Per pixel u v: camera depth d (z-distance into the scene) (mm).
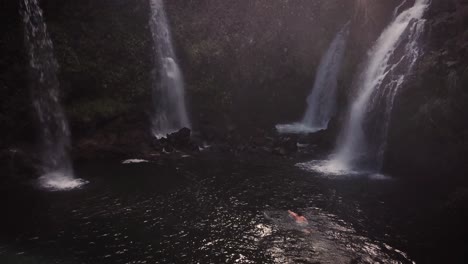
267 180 29188
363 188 27812
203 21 42969
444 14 31734
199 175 29891
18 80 31062
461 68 26516
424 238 21125
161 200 25375
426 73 28797
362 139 34281
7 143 29453
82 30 35750
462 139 26125
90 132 33688
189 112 41188
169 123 40094
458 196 24625
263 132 40219
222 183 28422
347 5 46062
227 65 42562
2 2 30641
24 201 24891
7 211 23500
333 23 46469
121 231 21406
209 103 41594
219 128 40031
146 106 38156
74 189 26844
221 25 43594
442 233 21656
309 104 46094
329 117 44156
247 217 23250
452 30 29891
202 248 19875
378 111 32469
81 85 34406
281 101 44875
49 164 30453
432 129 27656
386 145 31125
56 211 23578
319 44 46188
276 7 45594
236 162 33125
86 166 31078
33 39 32281
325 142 37500
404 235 21438
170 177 29312
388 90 31578
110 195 25969
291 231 21672
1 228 21484
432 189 27531
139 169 30734
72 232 21203
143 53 38844
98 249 19609
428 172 29016
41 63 32469
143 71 38406
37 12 33000
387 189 27672
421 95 28984
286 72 44750
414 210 24375
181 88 40938
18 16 31516
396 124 30266
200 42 42062
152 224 22234
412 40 32719
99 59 36031
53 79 32938
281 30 45406
